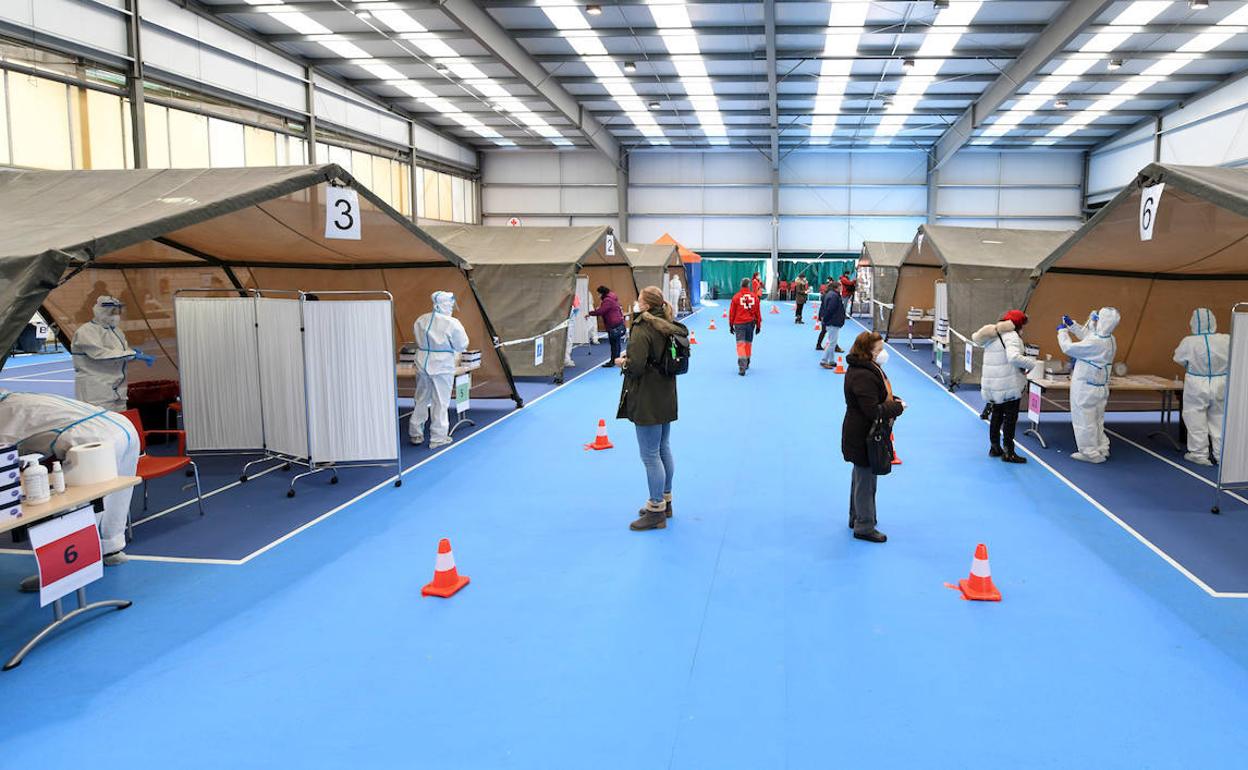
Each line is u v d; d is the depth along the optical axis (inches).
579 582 183.5
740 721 126.7
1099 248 307.1
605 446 319.9
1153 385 311.7
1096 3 605.3
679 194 1346.0
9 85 472.4
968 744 120.1
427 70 844.0
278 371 274.5
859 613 166.1
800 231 1341.0
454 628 160.7
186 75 617.3
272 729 125.9
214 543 211.6
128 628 161.8
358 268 395.5
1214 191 199.2
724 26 718.5
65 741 123.2
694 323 975.6
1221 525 221.1
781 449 314.3
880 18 690.8
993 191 1278.3
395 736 123.5
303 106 794.8
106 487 168.2
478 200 1328.7
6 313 158.1
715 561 195.9
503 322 499.5
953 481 268.1
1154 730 123.6
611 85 914.7
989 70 837.8
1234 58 766.5
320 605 172.2
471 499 251.0
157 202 209.8
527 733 123.9
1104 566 191.3
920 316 675.4
